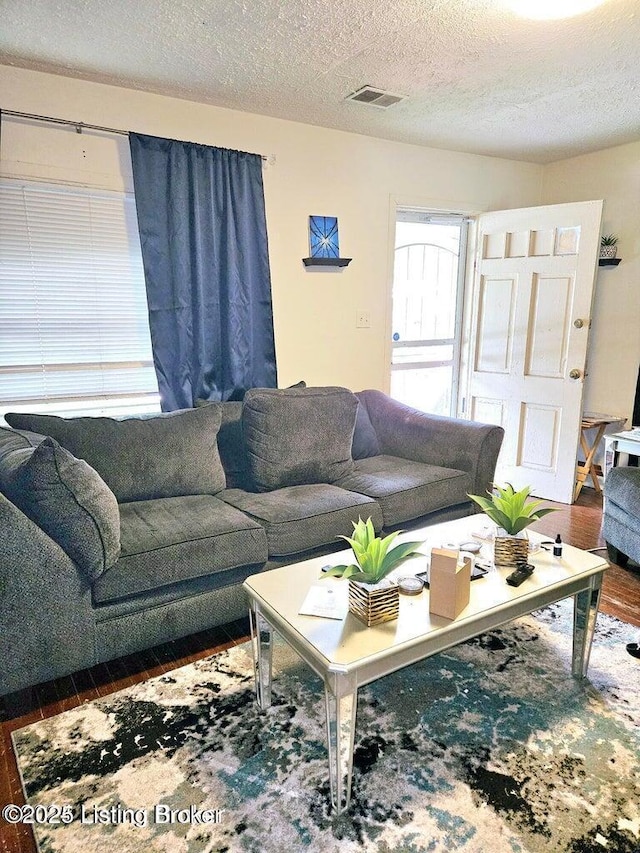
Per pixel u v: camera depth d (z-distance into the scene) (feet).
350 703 4.59
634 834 4.49
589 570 6.14
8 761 5.33
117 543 6.32
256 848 4.40
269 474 9.04
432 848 4.38
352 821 4.62
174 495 8.42
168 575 6.63
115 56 7.70
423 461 10.58
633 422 12.97
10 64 7.97
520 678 6.51
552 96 9.27
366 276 12.21
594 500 13.01
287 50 7.47
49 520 5.89
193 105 9.52
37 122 8.39
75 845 4.46
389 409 11.41
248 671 6.71
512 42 7.23
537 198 14.53
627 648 7.06
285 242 10.94
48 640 6.01
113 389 9.82
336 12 6.47
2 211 8.45
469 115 10.26
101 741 5.56
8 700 6.23
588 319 11.96
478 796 4.86
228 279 9.95
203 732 5.66
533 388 12.97
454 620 5.13
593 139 11.96
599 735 5.58
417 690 6.31
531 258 12.66
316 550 8.08
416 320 14.44
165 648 7.27
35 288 8.91
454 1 6.17
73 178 8.78
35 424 7.71
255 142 10.23
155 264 9.27
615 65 7.98
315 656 4.66
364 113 10.12
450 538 6.99
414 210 12.91
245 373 10.38
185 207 9.34
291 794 4.90
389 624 5.06
